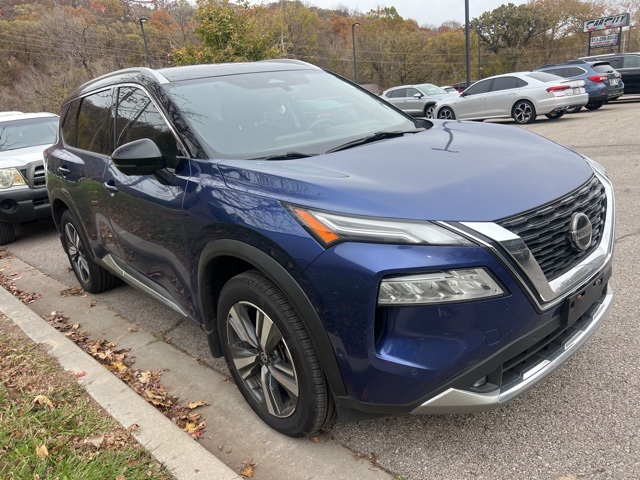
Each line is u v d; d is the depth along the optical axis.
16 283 5.40
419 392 2.07
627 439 2.39
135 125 3.36
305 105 3.45
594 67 17.42
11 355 3.47
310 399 2.36
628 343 3.16
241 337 2.63
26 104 40.16
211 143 2.88
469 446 2.47
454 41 69.56
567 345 2.41
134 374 3.40
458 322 2.00
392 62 69.56
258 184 2.43
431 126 3.46
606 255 2.55
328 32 77.25
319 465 2.45
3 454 2.46
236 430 2.75
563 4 67.50
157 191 2.97
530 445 2.43
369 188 2.21
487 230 2.03
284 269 2.22
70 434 2.60
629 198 6.05
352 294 2.05
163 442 2.52
